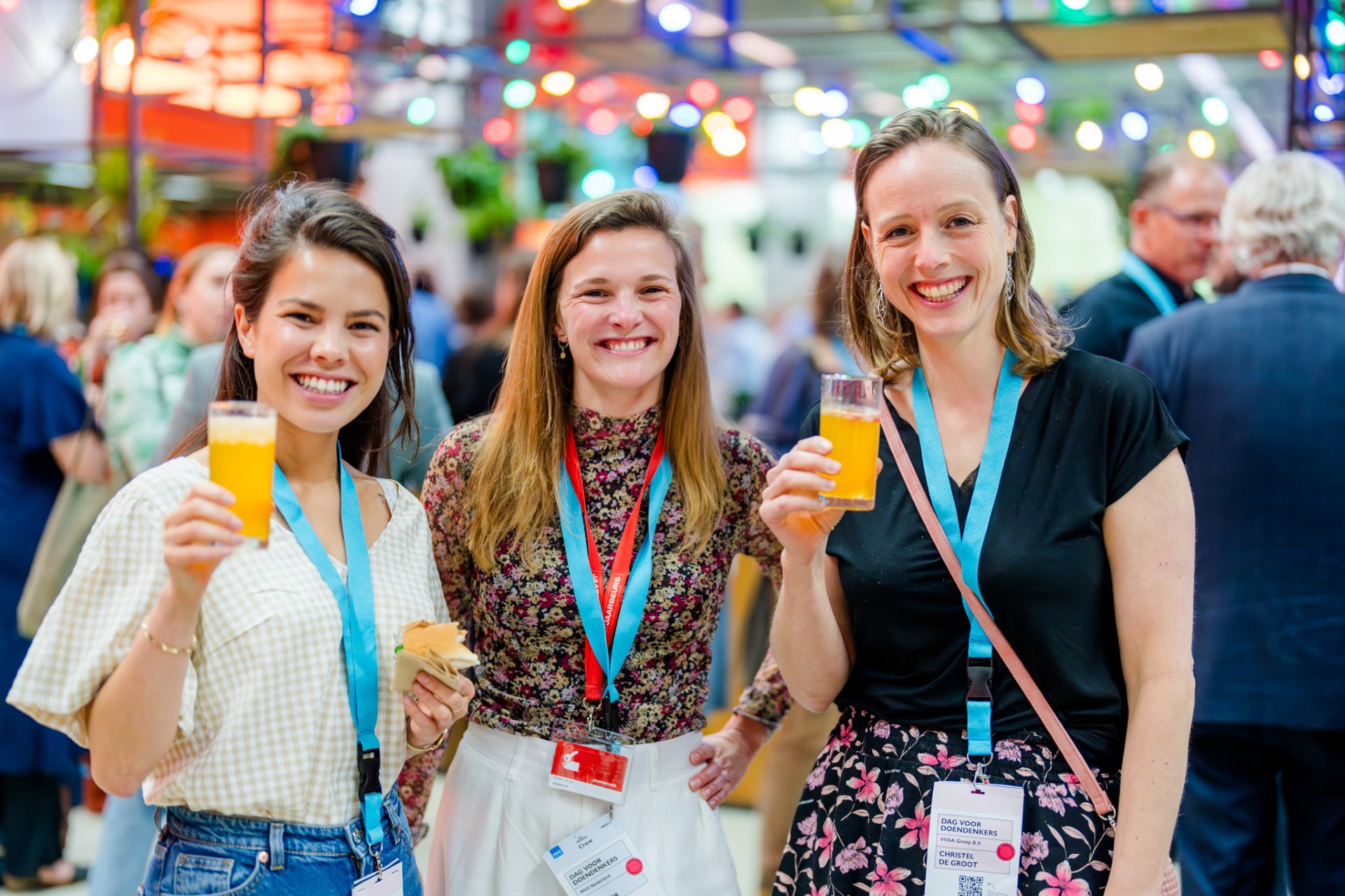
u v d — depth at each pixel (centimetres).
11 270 364
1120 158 702
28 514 362
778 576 217
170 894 158
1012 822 162
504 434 198
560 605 194
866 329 191
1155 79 516
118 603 153
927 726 172
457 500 200
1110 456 170
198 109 565
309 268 166
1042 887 160
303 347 166
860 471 155
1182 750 161
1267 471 247
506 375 204
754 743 213
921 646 173
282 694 159
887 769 172
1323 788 243
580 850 186
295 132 571
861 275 190
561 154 654
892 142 175
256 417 139
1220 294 313
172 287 368
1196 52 465
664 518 198
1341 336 247
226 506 138
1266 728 243
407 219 916
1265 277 259
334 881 162
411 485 354
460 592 205
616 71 588
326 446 177
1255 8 396
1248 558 248
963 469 177
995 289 172
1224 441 253
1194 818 257
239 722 157
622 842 186
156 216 577
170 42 548
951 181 169
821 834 177
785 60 579
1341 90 350
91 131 564
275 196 180
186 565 136
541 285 197
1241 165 654
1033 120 616
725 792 205
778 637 179
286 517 169
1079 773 164
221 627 157
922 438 179
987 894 161
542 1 579
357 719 166
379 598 173
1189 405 260
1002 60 523
